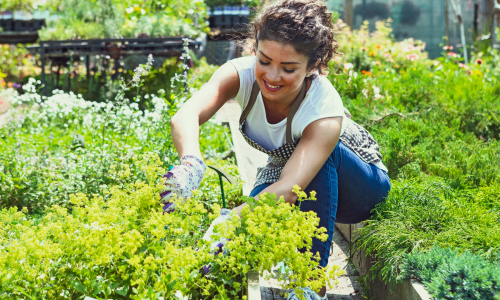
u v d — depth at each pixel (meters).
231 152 4.38
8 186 2.96
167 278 1.48
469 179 3.08
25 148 3.66
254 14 2.01
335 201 2.10
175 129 1.90
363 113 4.54
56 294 1.55
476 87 5.49
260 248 1.65
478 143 3.71
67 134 4.43
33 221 2.53
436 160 3.47
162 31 8.09
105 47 7.93
